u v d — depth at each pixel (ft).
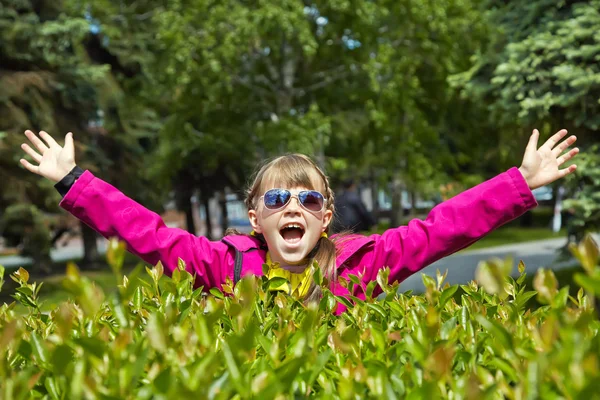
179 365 3.18
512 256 3.19
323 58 54.80
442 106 63.67
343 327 4.46
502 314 4.99
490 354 3.98
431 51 54.19
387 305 5.41
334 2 47.62
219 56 49.60
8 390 2.90
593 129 28.40
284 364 3.00
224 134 60.03
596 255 2.91
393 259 7.70
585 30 27.55
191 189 81.05
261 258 8.10
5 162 46.55
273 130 49.73
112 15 68.23
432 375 3.14
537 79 28.89
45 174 7.67
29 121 48.98
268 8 45.91
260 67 56.95
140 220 7.73
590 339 3.37
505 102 29.14
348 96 56.70
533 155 7.30
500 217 7.39
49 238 48.55
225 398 2.80
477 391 2.69
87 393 2.73
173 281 5.56
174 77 51.65
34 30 47.06
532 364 2.70
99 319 4.93
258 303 5.32
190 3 50.85
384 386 3.01
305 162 8.27
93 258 73.51
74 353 3.66
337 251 7.77
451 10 51.75
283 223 7.63
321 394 3.33
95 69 51.21
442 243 7.54
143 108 67.62
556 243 66.49
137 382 3.48
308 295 7.30
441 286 5.95
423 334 3.54
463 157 69.41
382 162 62.75
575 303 4.95
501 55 30.63
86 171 7.68
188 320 4.54
